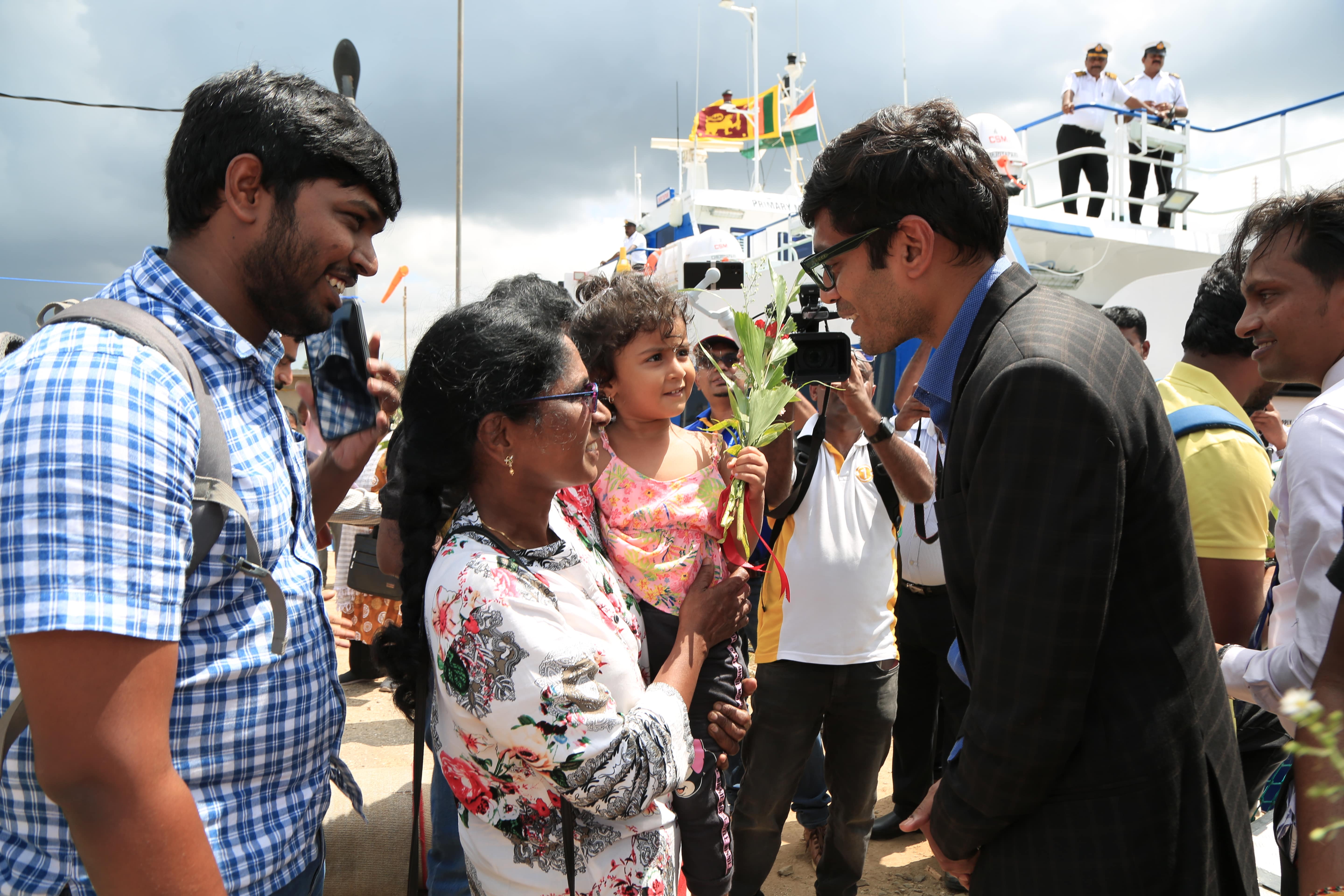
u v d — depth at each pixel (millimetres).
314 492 1869
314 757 1440
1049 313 1462
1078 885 1365
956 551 1599
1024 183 8633
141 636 1053
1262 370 1927
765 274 8461
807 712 2896
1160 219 9195
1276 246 1815
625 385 2219
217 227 1364
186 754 1233
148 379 1160
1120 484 1305
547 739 1310
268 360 1502
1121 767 1354
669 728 1476
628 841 1487
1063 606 1295
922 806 1653
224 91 1345
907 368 4215
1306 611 1638
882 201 1579
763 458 2150
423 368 1506
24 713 1096
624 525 2125
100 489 1048
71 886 1185
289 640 1388
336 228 1367
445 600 1389
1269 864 2986
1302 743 1223
